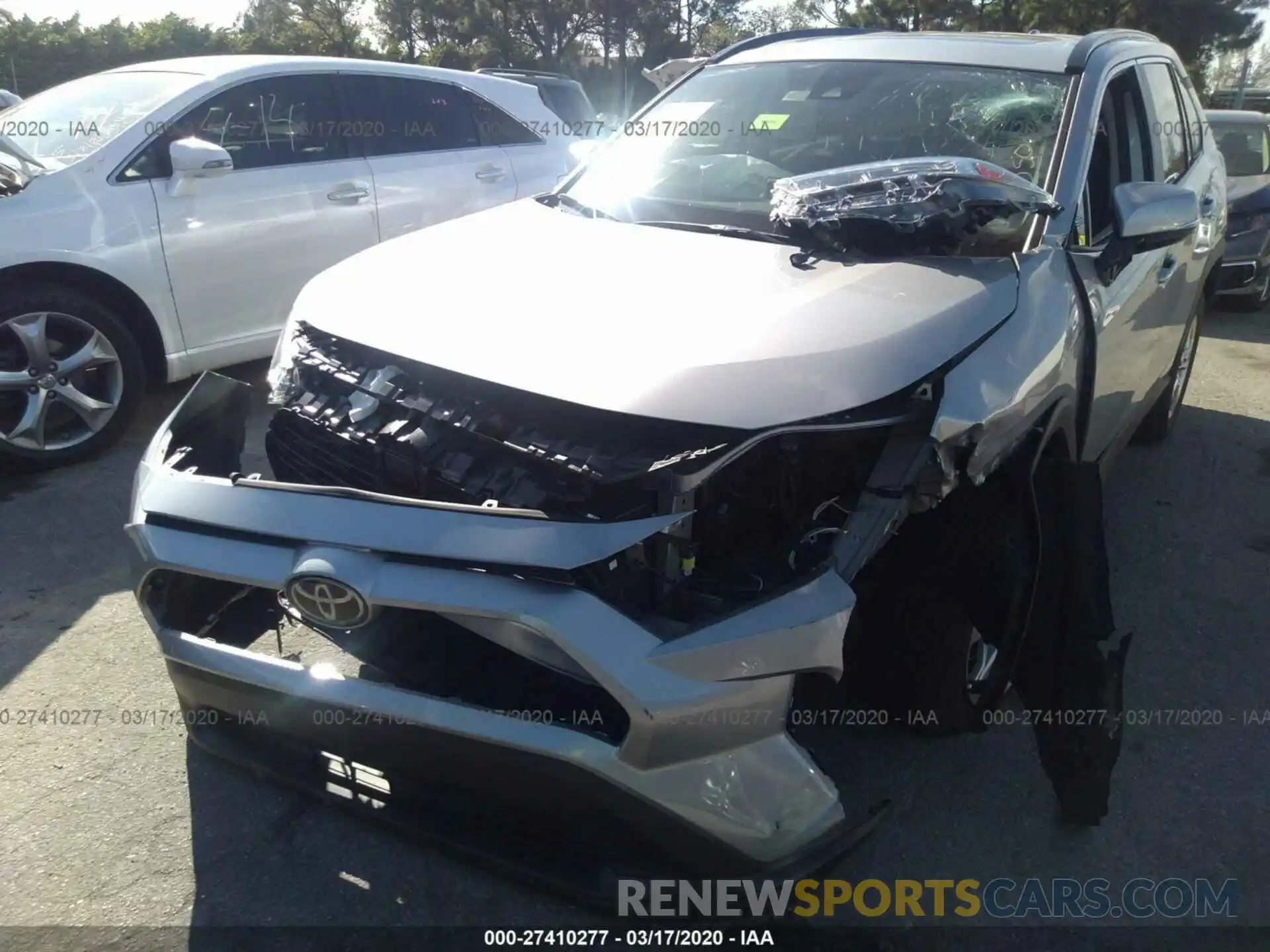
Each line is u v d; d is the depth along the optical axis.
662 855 2.09
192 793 2.77
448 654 2.20
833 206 2.74
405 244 3.07
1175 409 5.44
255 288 5.43
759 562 2.26
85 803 2.72
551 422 2.24
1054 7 30.78
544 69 42.19
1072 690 2.55
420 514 2.12
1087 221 3.23
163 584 2.39
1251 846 2.72
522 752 2.03
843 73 3.71
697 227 3.11
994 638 2.58
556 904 2.44
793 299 2.47
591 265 2.74
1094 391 3.07
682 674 1.96
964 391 2.31
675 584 2.10
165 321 5.09
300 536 2.16
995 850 2.66
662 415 2.11
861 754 2.96
